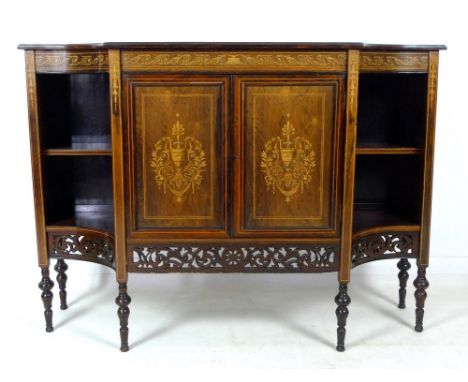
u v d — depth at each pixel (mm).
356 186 3814
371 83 3715
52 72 3072
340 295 3191
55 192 3512
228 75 2971
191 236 3123
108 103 3684
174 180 3070
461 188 4188
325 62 2963
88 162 3740
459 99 4055
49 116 3355
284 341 3336
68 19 3863
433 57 3111
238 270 3160
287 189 3088
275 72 2969
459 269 4289
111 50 2928
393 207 3732
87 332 3447
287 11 3920
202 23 3904
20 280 4059
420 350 3234
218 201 3094
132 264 3145
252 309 3783
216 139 3029
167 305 3836
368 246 3291
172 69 2957
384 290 4102
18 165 3961
